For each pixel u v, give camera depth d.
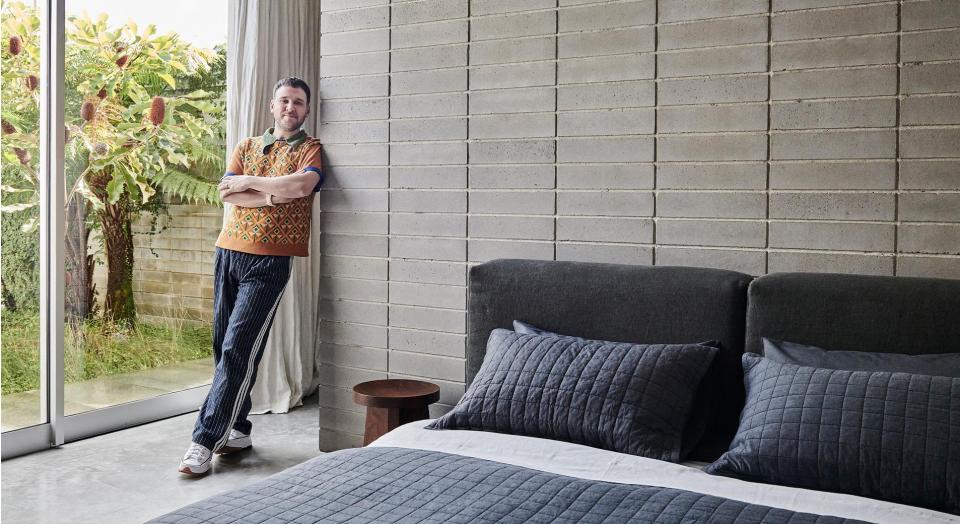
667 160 3.01
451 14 3.43
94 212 4.15
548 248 3.26
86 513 3.12
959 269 2.56
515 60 3.29
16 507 3.16
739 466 2.20
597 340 2.91
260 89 4.50
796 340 2.59
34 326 3.87
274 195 3.59
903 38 2.61
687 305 2.79
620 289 2.91
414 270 3.57
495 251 3.38
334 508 1.88
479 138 3.39
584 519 1.80
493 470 2.12
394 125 3.60
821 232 2.76
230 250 3.70
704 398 2.61
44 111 3.84
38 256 3.87
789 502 2.01
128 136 4.30
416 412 3.25
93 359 4.17
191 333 4.67
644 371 2.52
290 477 2.10
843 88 2.71
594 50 3.13
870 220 2.69
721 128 2.91
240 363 3.63
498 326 3.15
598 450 2.40
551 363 2.63
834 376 2.21
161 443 4.01
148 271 4.43
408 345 3.61
